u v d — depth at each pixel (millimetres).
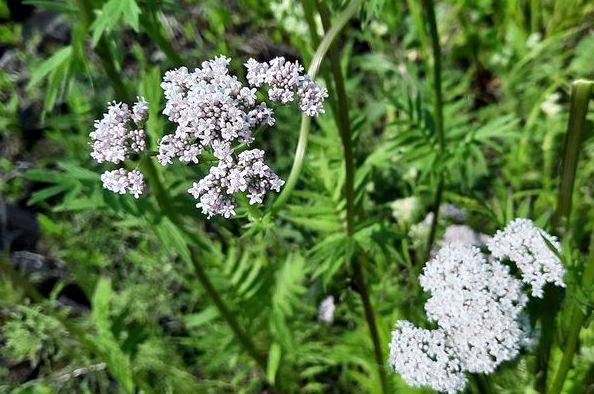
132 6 289
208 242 440
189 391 423
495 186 515
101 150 293
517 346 314
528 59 560
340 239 381
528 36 588
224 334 423
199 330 461
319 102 293
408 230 484
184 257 323
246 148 297
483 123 561
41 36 578
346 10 319
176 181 368
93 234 469
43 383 414
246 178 280
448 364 318
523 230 325
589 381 387
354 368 454
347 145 359
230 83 281
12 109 528
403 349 319
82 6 315
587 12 574
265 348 446
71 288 479
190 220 476
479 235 458
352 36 596
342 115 350
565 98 558
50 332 406
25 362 442
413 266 481
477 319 312
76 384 432
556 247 322
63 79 320
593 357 384
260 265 434
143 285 452
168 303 454
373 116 550
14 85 558
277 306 417
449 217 475
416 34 587
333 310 456
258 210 302
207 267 438
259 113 283
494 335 311
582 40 548
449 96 557
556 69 550
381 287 450
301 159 319
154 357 419
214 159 290
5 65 569
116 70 329
